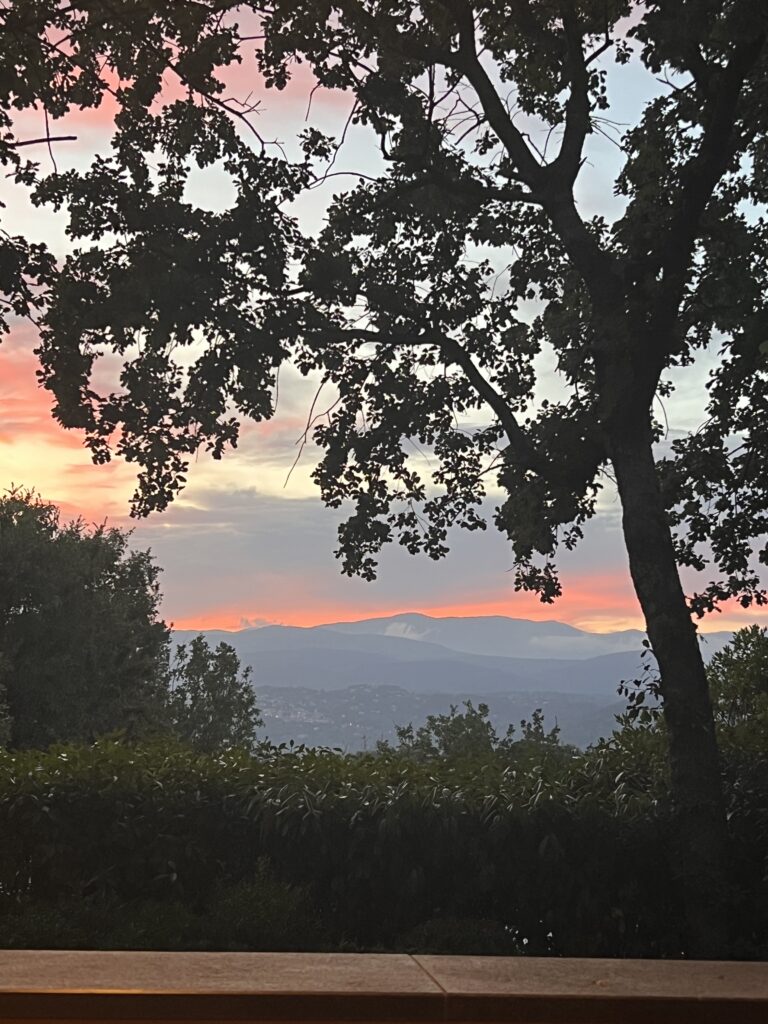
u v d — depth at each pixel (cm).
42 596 3953
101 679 4116
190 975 494
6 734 3472
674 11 1002
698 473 1338
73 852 862
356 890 862
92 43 1120
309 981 489
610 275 1115
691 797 914
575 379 1410
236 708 6047
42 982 475
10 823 860
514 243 1422
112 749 953
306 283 1259
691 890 882
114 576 4841
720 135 1049
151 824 873
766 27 979
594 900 870
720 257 1291
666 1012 480
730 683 1471
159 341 1153
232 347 1209
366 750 1041
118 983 477
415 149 1331
